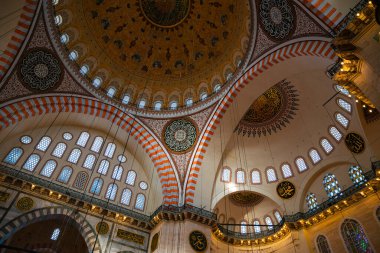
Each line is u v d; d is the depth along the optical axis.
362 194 13.47
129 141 17.28
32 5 12.81
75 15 15.35
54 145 15.36
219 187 17.11
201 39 18.30
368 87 7.89
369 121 14.19
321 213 14.92
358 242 13.12
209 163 16.16
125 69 17.72
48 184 13.77
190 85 18.06
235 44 16.28
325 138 16.36
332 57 10.45
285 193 17.17
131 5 17.77
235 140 18.12
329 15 9.77
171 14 18.44
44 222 16.75
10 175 12.91
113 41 17.48
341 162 15.42
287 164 17.73
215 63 17.56
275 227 17.12
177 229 13.97
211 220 14.49
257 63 14.09
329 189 15.73
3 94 12.96
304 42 11.48
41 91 14.03
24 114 13.49
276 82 14.73
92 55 16.41
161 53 18.80
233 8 16.20
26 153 14.27
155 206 15.98
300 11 11.25
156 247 13.84
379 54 7.27
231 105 15.91
